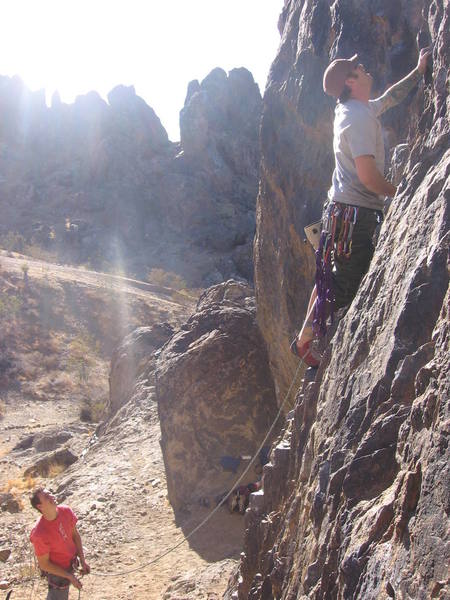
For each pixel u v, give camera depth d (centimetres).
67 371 4044
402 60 668
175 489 1276
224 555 1041
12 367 3950
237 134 8069
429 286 367
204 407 1315
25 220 7288
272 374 1222
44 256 6019
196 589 917
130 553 1133
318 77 883
